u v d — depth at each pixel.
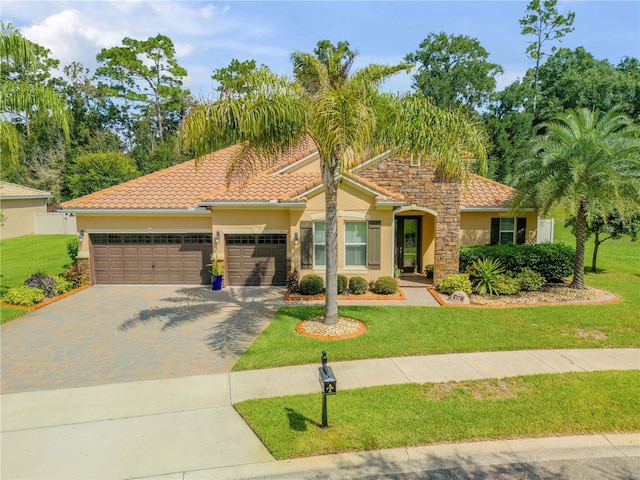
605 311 13.66
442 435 6.79
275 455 6.39
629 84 38.34
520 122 36.22
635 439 6.74
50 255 26.97
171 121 58.31
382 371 9.28
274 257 18.23
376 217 16.48
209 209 17.69
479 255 17.75
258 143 11.09
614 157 15.15
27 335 12.19
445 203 17.23
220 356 10.46
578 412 7.44
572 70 42.91
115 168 37.72
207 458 6.40
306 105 10.69
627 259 24.89
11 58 14.12
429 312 13.70
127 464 6.29
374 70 11.22
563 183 15.55
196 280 18.83
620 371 9.15
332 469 6.09
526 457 6.33
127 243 18.80
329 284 12.07
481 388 8.39
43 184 41.62
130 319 13.61
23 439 7.00
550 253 17.62
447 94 41.28
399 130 10.89
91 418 7.62
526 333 11.60
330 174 11.48
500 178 35.69
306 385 8.69
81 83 53.84
